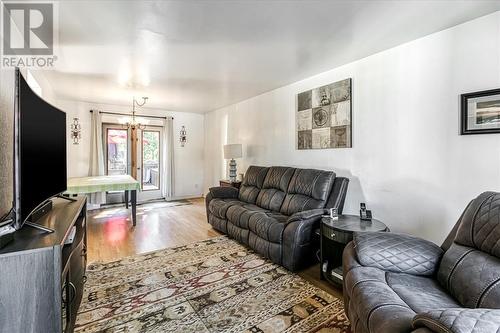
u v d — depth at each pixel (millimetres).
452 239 1624
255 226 2959
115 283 2332
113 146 5926
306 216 2600
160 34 2355
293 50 2725
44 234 1232
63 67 3223
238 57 2918
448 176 2252
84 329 1713
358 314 1265
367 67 2889
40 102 1552
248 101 5008
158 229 4020
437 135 2318
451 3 1856
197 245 3320
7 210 1771
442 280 1441
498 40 1961
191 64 3143
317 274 2531
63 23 2135
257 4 1889
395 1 1837
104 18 2066
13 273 1008
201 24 2182
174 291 2203
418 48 2439
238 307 1977
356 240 1719
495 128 1973
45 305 1052
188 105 5785
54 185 1799
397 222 2621
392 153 2660
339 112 3197
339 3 1870
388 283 1426
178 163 6727
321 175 3059
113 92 4570
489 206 1417
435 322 798
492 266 1215
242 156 5148
